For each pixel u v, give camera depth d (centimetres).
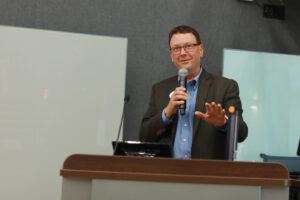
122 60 331
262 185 126
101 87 326
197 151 199
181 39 214
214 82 213
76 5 351
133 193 125
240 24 373
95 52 328
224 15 371
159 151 164
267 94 346
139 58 357
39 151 314
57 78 321
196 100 209
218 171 128
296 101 348
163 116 196
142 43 358
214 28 369
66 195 127
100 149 321
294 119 346
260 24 377
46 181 313
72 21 349
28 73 318
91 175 126
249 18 375
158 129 199
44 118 317
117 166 128
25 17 343
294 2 382
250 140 339
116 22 355
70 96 321
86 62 326
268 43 376
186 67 213
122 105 327
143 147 165
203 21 368
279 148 341
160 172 127
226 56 345
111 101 326
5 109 313
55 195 312
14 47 318
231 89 209
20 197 309
